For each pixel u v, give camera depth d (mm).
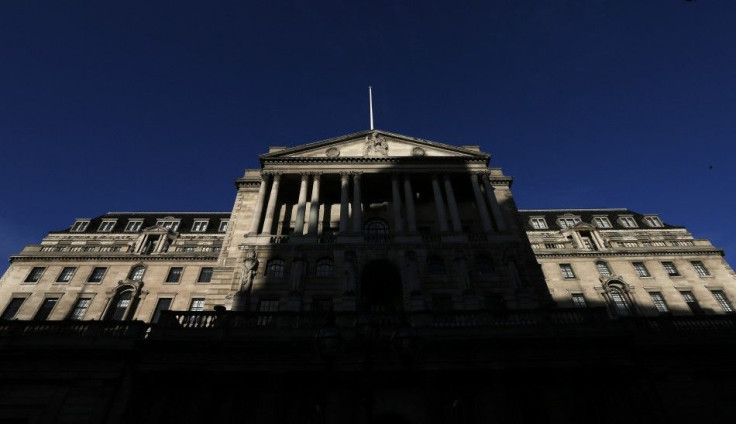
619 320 26969
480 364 25125
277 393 24438
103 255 50062
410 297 30000
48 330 26078
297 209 36625
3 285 47094
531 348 25828
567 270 52188
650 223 60719
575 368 25312
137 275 49031
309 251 33312
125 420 23312
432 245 33781
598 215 62156
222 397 24828
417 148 42156
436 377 24844
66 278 48438
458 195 41250
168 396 24828
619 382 25953
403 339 14219
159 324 25969
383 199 40531
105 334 25953
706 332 27094
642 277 51250
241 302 29891
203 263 49938
